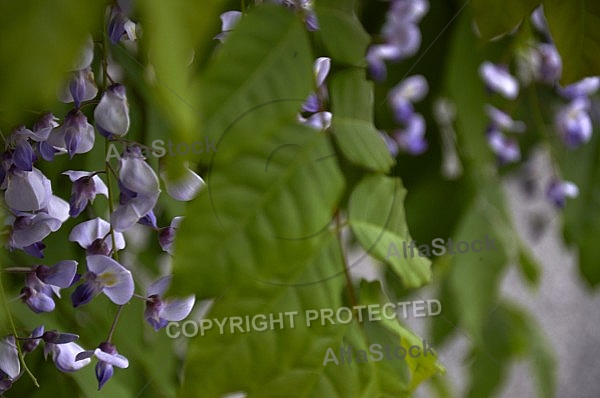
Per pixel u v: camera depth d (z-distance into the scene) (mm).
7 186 626
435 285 1029
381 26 999
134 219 619
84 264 770
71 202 645
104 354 642
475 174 1062
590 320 2107
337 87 632
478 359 1181
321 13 626
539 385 1190
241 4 614
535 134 1154
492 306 1191
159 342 797
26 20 376
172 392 795
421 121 1055
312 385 644
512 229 1071
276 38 576
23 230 636
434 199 1073
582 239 1107
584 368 2104
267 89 574
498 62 1009
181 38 406
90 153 722
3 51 373
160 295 642
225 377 636
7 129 621
